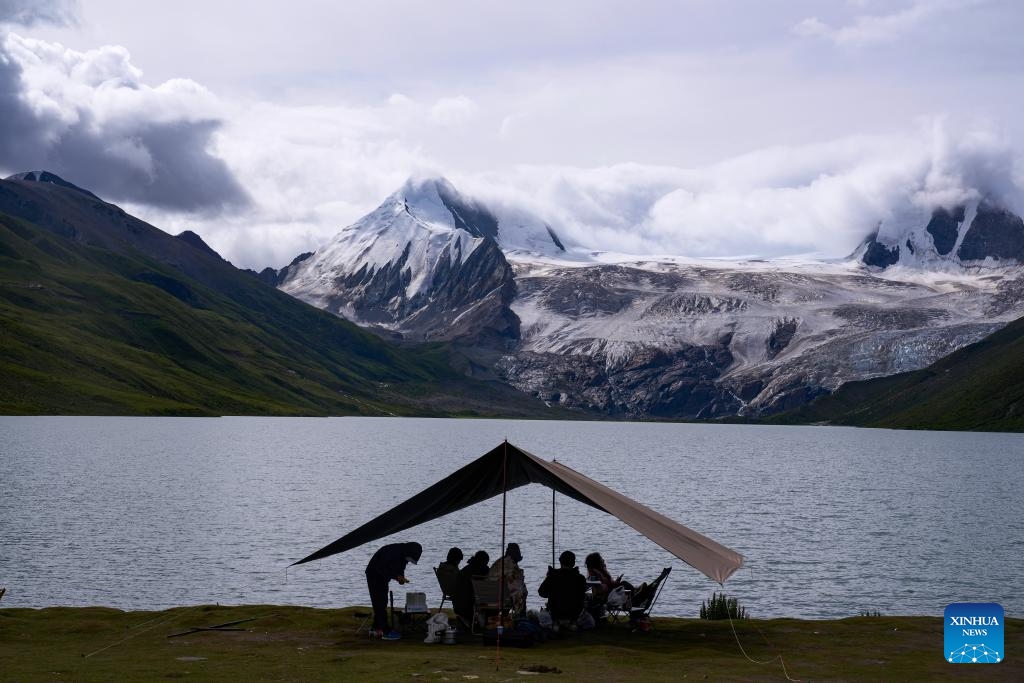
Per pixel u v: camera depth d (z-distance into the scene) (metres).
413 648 26.25
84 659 24.25
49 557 57.09
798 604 49.00
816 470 163.62
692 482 133.00
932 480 140.75
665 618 32.38
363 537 30.42
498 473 30.52
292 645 26.66
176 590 48.97
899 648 26.41
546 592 29.33
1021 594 52.31
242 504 88.19
